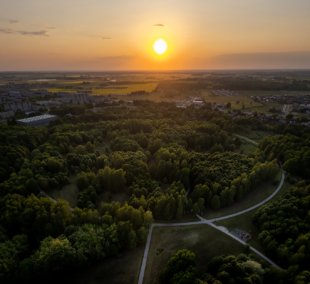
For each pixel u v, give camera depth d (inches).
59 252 3191.4
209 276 2960.1
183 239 3956.7
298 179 5969.5
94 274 3280.0
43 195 4955.7
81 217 3905.0
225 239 3969.0
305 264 3233.3
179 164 6023.6
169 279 3048.7
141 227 3754.9
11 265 3065.9
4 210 4035.4
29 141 7214.6
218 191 4963.1
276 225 3873.0
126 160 6171.3
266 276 3127.5
